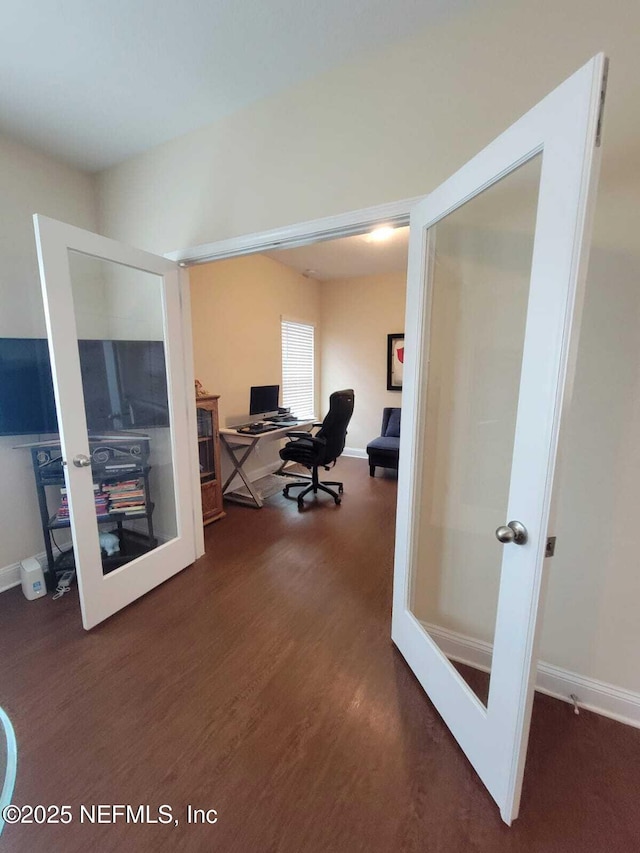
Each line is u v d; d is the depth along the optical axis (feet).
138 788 3.74
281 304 15.11
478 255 4.42
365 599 6.85
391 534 9.53
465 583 5.06
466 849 3.25
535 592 3.06
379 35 4.66
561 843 3.29
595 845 3.27
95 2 4.24
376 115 4.98
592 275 3.95
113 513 7.21
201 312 11.41
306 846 3.28
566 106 2.62
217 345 12.09
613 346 3.97
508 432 4.50
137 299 7.31
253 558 8.34
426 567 5.41
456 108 4.47
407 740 4.22
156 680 5.05
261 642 5.76
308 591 7.09
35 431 7.14
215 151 6.42
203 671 5.21
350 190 5.29
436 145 4.64
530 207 3.91
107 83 5.49
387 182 5.00
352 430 18.19
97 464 6.93
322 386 18.58
